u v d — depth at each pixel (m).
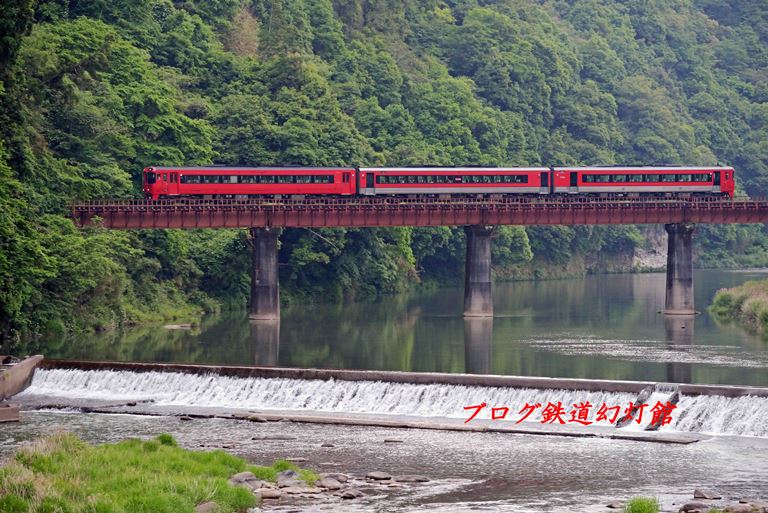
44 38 199.12
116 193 191.50
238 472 87.12
